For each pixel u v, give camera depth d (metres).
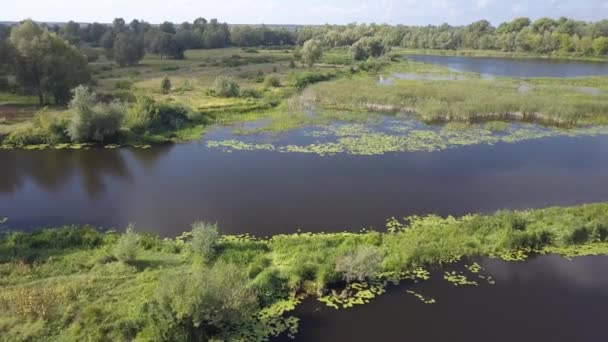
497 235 24.02
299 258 20.67
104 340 15.02
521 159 39.09
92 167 35.84
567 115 51.34
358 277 20.06
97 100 52.00
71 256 20.84
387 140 43.78
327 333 17.12
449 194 31.14
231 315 16.38
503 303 19.25
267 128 47.31
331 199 29.91
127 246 20.25
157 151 40.03
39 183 32.50
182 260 20.77
